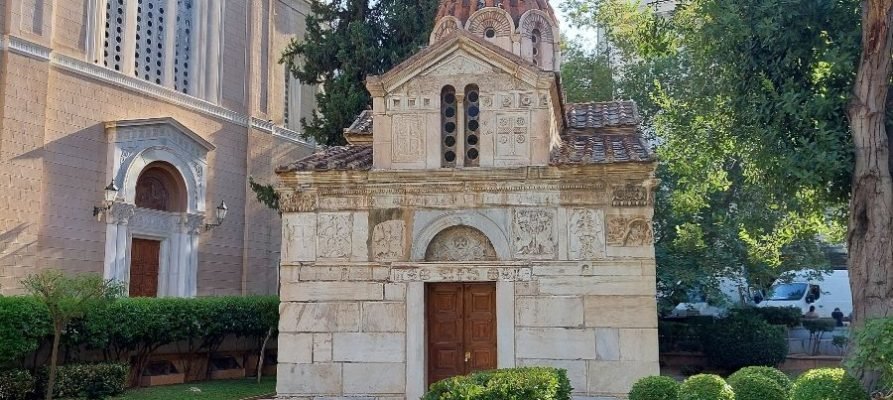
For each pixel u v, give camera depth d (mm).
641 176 14195
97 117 25938
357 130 18453
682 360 25672
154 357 21594
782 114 15117
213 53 30922
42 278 16594
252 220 32344
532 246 14461
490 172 14477
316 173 14953
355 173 14828
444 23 21250
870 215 14086
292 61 28062
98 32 26297
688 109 22516
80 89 25406
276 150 34000
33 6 23938
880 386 11594
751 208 24719
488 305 14828
